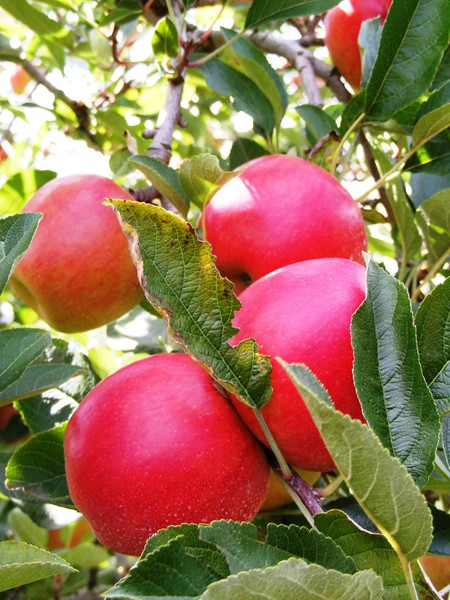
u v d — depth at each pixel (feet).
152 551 0.74
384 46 1.41
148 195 1.53
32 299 1.47
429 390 0.86
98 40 2.10
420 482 0.83
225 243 1.23
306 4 1.63
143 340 1.72
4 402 1.16
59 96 2.04
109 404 1.02
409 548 0.75
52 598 2.29
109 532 1.02
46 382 1.19
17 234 0.99
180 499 0.97
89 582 2.33
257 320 0.98
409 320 0.89
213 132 3.01
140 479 0.97
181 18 1.75
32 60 2.67
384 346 0.88
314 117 1.73
